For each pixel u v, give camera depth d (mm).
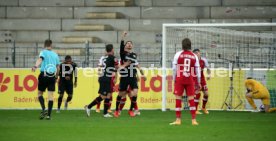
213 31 56250
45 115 43812
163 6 78625
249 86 52500
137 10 78375
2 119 42406
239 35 56875
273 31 69188
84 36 75125
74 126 36219
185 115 47406
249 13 77625
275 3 78688
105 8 78875
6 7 79875
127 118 43594
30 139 28969
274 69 54344
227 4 78938
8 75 56312
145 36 74688
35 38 76312
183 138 29516
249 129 34594
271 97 54094
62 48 70438
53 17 79375
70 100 53531
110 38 74812
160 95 55562
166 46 56938
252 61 57344
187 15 77938
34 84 56219
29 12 79688
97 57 66188
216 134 31547
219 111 53281
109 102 45219
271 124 38375
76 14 79062
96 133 31891
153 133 31969
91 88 55906
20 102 56250
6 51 73062
